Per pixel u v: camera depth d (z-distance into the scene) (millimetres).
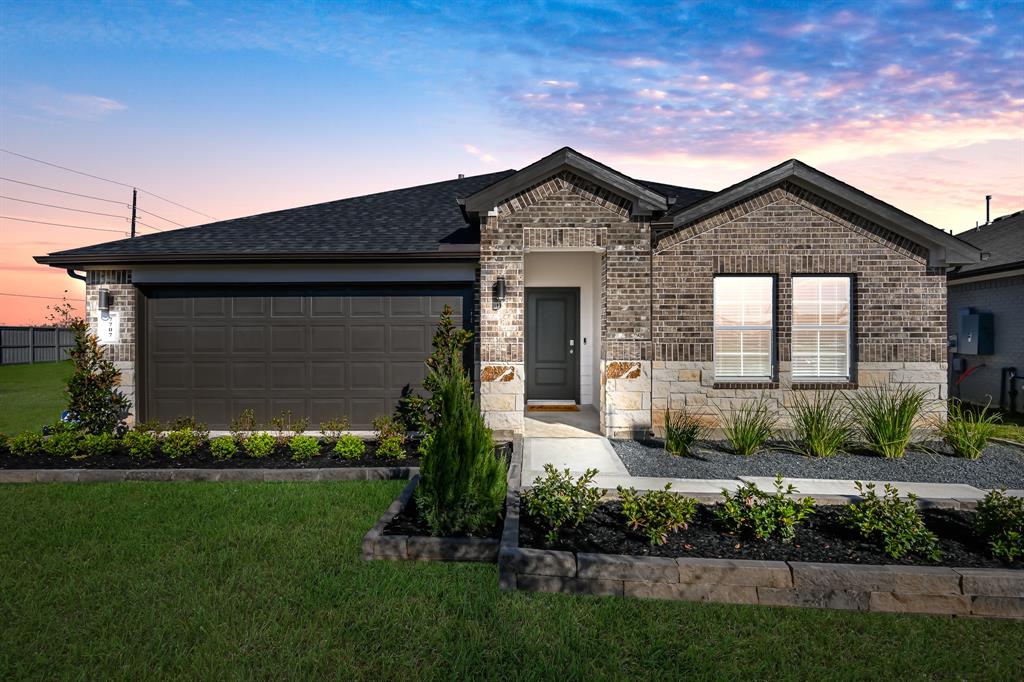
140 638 3881
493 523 5582
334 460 8336
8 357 29250
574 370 13672
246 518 6145
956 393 15789
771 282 10523
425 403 9719
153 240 11289
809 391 10312
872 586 4422
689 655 3732
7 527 5887
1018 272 13102
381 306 10828
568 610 4297
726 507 5473
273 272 10773
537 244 10031
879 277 10359
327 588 4566
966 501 6340
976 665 3691
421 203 13906
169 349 10883
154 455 8602
